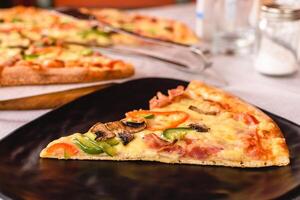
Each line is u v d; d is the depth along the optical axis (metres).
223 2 0.81
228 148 0.55
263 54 0.74
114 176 0.52
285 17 0.69
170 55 0.79
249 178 0.51
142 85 0.67
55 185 0.50
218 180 0.51
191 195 0.49
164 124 0.59
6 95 0.65
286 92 0.69
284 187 0.49
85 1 1.25
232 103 0.62
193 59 0.78
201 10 0.83
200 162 0.55
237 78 0.73
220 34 0.82
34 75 0.69
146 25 0.91
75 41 0.84
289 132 0.57
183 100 0.64
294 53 0.73
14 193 0.49
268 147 0.55
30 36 0.86
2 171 0.52
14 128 0.62
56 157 0.55
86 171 0.53
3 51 0.78
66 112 0.61
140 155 0.55
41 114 0.65
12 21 0.94
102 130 0.57
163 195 0.49
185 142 0.56
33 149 0.55
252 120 0.58
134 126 0.58
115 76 0.72
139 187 0.51
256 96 0.68
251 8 0.82
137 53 0.80
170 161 0.55
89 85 0.68
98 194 0.50
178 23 0.91
